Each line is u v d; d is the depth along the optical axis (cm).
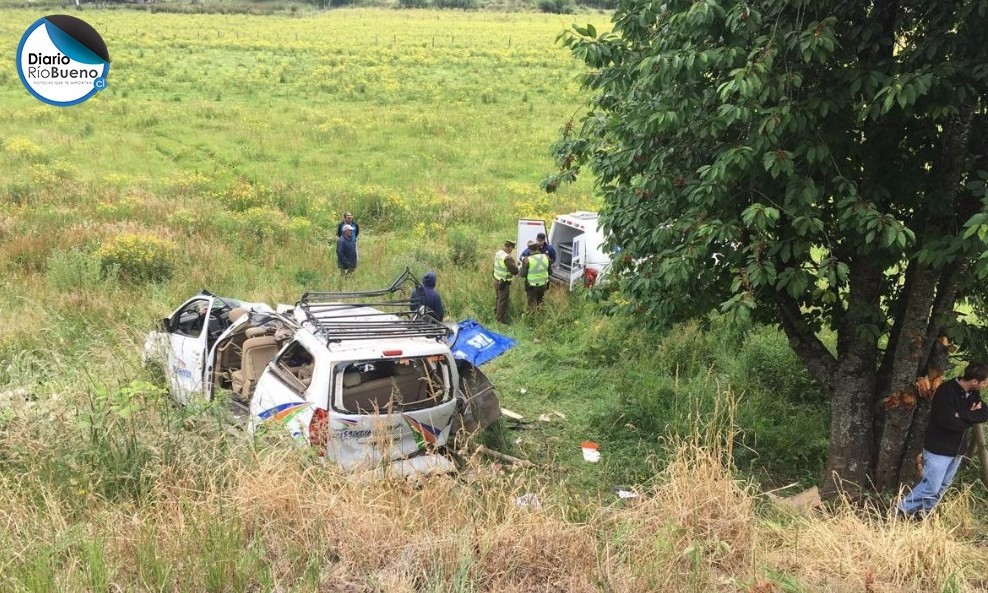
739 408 842
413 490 544
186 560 426
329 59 5428
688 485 523
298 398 625
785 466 768
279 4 11575
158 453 538
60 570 424
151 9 9981
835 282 555
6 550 417
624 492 680
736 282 554
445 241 1686
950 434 587
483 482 536
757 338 1038
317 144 2925
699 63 527
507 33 8038
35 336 937
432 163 2691
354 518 478
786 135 555
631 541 480
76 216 1636
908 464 643
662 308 667
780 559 494
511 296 1295
